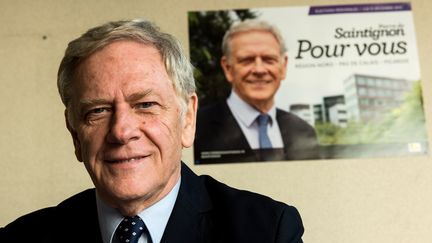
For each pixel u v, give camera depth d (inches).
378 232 54.0
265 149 55.6
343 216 54.4
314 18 58.3
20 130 56.6
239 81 57.0
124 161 29.4
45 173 55.6
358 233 54.0
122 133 28.4
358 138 55.8
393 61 57.6
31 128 56.6
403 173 55.2
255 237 31.3
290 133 55.9
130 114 29.2
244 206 33.6
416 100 56.7
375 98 56.7
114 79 28.9
